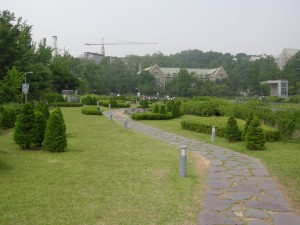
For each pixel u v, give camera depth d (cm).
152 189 693
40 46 5066
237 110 1959
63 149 1095
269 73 8362
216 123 1641
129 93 9312
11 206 575
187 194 670
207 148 1252
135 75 9750
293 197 670
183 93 8538
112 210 568
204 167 931
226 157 1079
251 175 843
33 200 607
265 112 1708
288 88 7662
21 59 3756
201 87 8512
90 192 661
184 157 798
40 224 507
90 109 3058
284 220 552
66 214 546
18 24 3825
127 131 1766
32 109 1142
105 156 1035
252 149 1204
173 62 12706
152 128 1933
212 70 10669
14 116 1872
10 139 1352
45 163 913
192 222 532
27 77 3928
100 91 8844
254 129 1205
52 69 5841
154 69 10081
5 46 3516
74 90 6375
